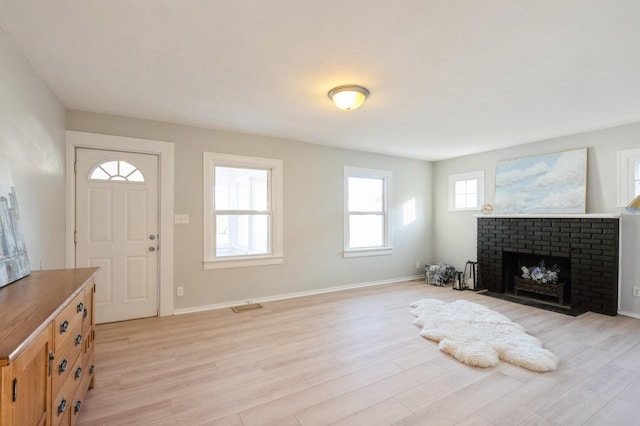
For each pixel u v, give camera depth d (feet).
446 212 18.78
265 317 11.53
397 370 7.66
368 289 15.96
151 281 11.56
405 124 11.98
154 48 6.64
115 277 11.00
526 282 14.61
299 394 6.64
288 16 5.54
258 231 13.97
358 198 17.04
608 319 11.33
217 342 9.29
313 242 15.07
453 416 5.91
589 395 6.59
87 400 6.36
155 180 11.64
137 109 10.31
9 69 6.21
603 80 8.12
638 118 11.18
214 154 12.59
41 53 6.81
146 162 11.50
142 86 8.55
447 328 10.03
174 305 11.84
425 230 19.20
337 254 15.81
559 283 13.48
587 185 12.87
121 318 11.10
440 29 5.93
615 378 7.25
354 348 8.89
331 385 6.98
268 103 9.82
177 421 5.76
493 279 15.61
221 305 12.75
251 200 13.83
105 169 10.89
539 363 7.66
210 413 6.00
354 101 8.67
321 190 15.31
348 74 7.84
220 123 11.87
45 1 5.13
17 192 6.49
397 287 16.43
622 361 8.07
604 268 11.94
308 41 6.36
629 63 7.22
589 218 12.34
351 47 6.59
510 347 8.49
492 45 6.49
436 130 12.80
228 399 6.45
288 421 5.77
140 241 11.37
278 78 8.07
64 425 4.59
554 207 13.75
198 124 11.98
